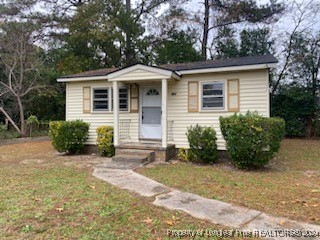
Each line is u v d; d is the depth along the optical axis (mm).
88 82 11375
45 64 21578
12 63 18109
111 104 11055
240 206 4766
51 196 5250
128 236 3605
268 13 19312
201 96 9734
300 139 16703
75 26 18984
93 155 10797
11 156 10602
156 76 9266
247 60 9719
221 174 7332
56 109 22000
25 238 3541
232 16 20031
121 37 19391
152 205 4797
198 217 4258
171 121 10180
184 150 9445
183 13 21344
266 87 8844
